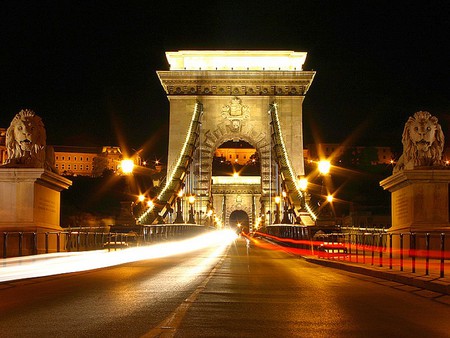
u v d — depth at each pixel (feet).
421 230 89.30
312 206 243.81
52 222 98.78
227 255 126.11
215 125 297.53
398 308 40.24
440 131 96.89
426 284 51.49
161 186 293.64
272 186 291.38
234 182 492.95
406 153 98.07
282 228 207.82
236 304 41.65
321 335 30.07
